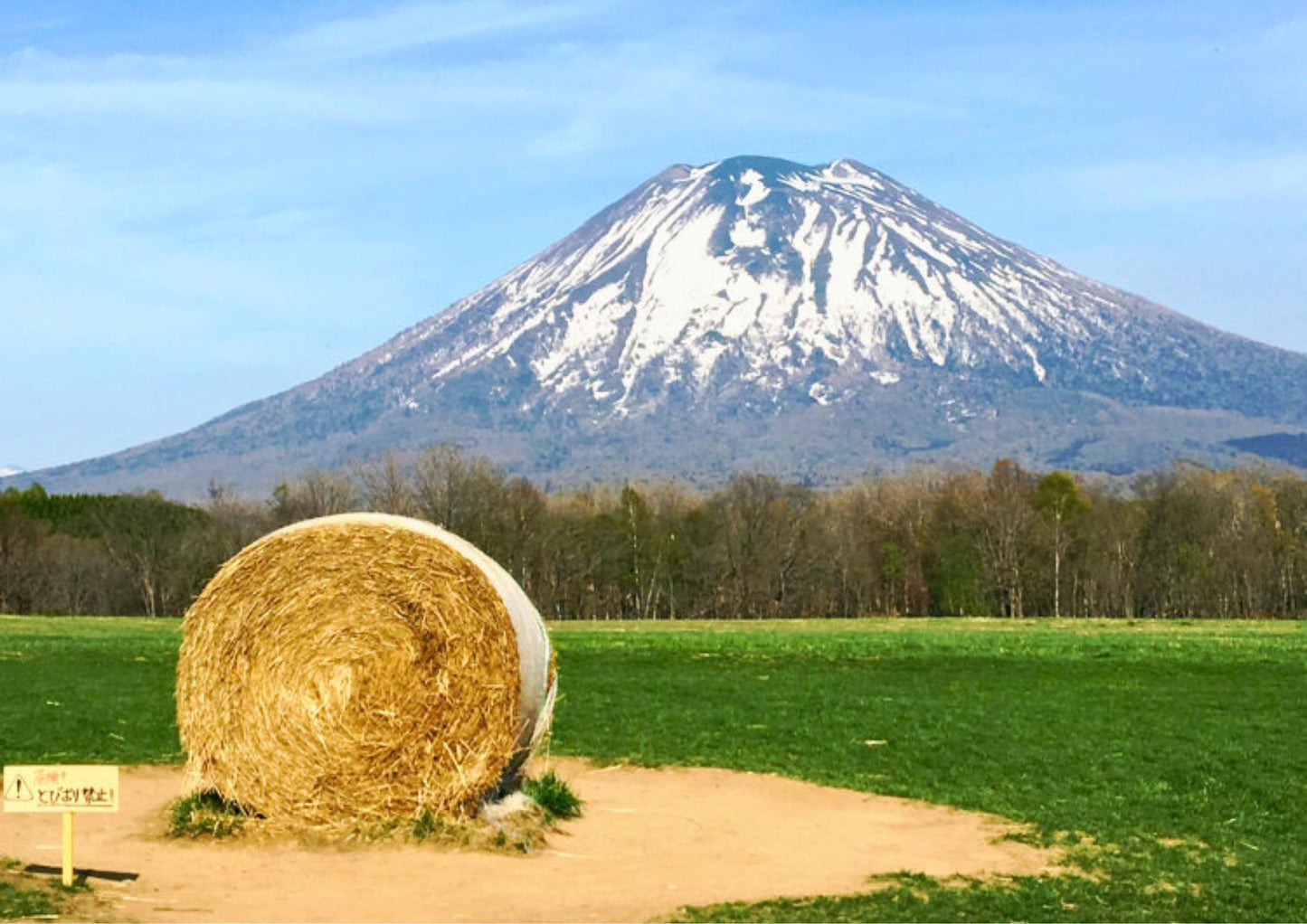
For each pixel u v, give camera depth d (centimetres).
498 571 2248
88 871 1936
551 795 2366
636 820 2380
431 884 1928
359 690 2134
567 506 14150
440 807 2138
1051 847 2198
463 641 2141
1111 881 2012
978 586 11988
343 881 1936
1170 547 11731
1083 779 2667
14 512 11250
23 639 5612
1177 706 3603
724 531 12500
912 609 12488
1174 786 2622
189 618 2189
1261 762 2809
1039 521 12119
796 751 2952
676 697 3750
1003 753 2916
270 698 2144
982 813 2423
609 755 2908
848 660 4859
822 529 12875
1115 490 19925
